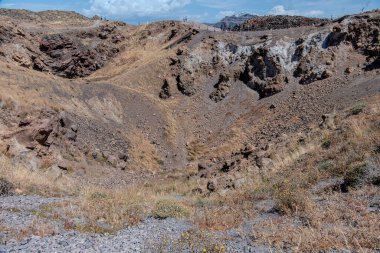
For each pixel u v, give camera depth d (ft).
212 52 261.03
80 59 313.73
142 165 155.94
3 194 50.16
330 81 199.62
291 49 236.22
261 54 234.58
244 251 26.55
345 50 217.97
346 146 58.34
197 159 177.68
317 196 43.78
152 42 342.23
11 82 146.00
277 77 221.46
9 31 263.70
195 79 246.47
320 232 28.84
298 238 27.68
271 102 210.59
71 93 175.52
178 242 29.43
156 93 239.30
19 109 113.70
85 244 29.55
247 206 45.11
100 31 358.23
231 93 231.71
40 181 64.54
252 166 81.00
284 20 415.03
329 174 51.44
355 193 40.68
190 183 99.81
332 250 24.70
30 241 29.35
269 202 46.21
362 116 81.97
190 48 269.64
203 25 392.88
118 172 134.00
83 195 53.67
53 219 37.45
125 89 212.84
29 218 36.58
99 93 192.24
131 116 194.29
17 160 83.51
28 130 98.89
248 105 220.02
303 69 220.43
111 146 153.99
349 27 225.76
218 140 194.90
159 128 195.00
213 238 30.42
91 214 40.70
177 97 235.40
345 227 29.63
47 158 102.63
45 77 174.29
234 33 275.39
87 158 128.67
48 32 329.11
